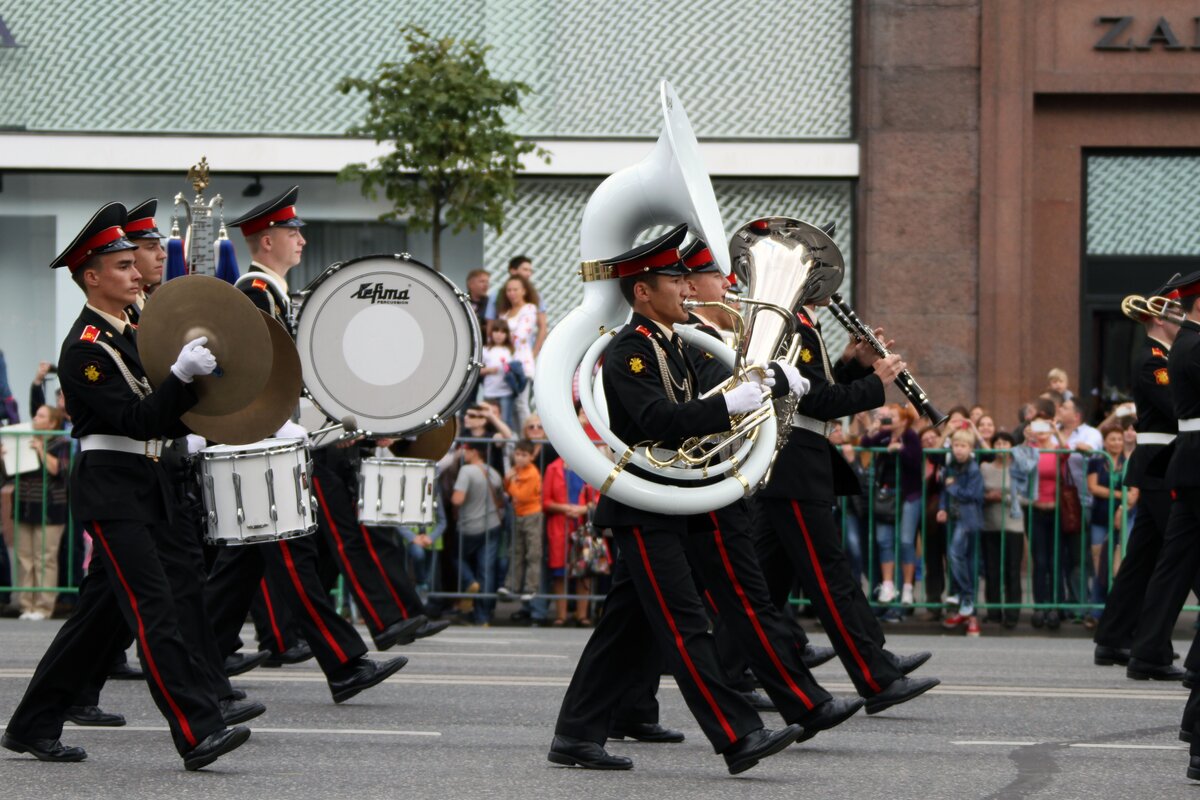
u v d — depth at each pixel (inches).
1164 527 593.3
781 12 1016.9
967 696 526.6
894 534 751.1
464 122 857.5
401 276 512.4
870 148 999.6
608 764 386.0
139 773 371.6
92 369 368.2
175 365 360.2
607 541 745.0
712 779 376.8
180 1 1005.8
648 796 354.0
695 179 374.3
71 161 999.6
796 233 431.8
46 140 996.6
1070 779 386.3
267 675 546.0
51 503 733.3
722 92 1019.3
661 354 374.3
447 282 513.3
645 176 376.8
